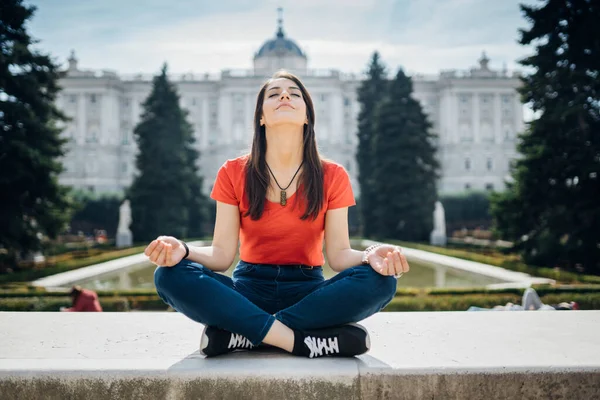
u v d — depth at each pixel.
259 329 1.96
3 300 8.47
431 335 2.45
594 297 8.69
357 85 71.12
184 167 33.19
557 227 14.93
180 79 72.12
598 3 15.06
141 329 2.66
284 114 2.30
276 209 2.33
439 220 27.66
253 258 2.38
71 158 68.38
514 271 14.30
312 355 1.98
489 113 71.00
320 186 2.35
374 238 32.62
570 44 15.42
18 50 16.17
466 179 69.44
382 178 32.22
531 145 16.05
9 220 15.41
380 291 2.02
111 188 68.50
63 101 69.12
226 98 68.25
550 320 2.85
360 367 1.84
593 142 15.09
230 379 1.80
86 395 1.81
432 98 72.06
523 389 1.84
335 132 67.75
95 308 7.14
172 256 1.99
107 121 68.81
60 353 2.10
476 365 1.86
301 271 2.35
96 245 28.81
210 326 2.01
